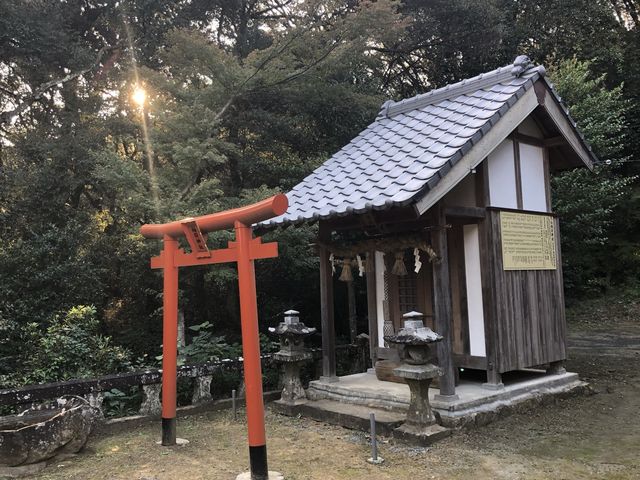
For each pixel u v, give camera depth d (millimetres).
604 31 17844
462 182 6262
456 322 6254
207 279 9039
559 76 14281
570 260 16906
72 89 12289
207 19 13344
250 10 13820
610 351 10602
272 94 11375
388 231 6523
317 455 4719
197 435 5559
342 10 12086
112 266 11117
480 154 5516
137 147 10195
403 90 16953
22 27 10492
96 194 12422
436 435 4898
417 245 5641
